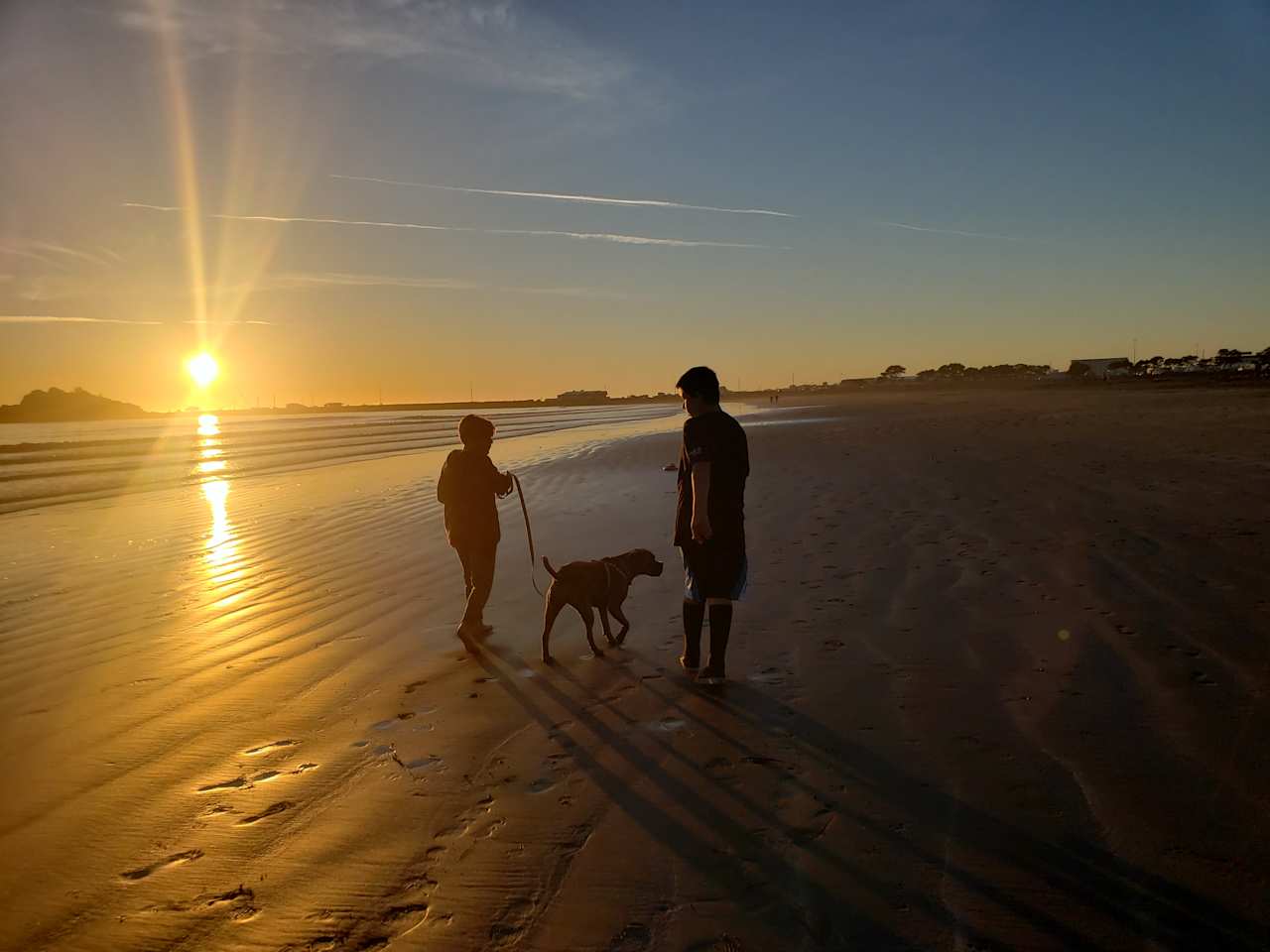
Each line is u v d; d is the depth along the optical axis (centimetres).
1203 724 359
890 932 235
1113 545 706
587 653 523
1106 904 242
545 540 894
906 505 988
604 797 326
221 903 264
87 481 2130
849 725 381
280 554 908
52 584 811
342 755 377
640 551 558
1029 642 481
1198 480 1045
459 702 439
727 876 267
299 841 301
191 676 498
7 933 251
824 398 12112
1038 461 1359
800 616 561
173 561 906
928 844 279
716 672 446
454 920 250
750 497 1129
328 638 573
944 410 4216
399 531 1027
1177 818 286
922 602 575
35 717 439
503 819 311
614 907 253
